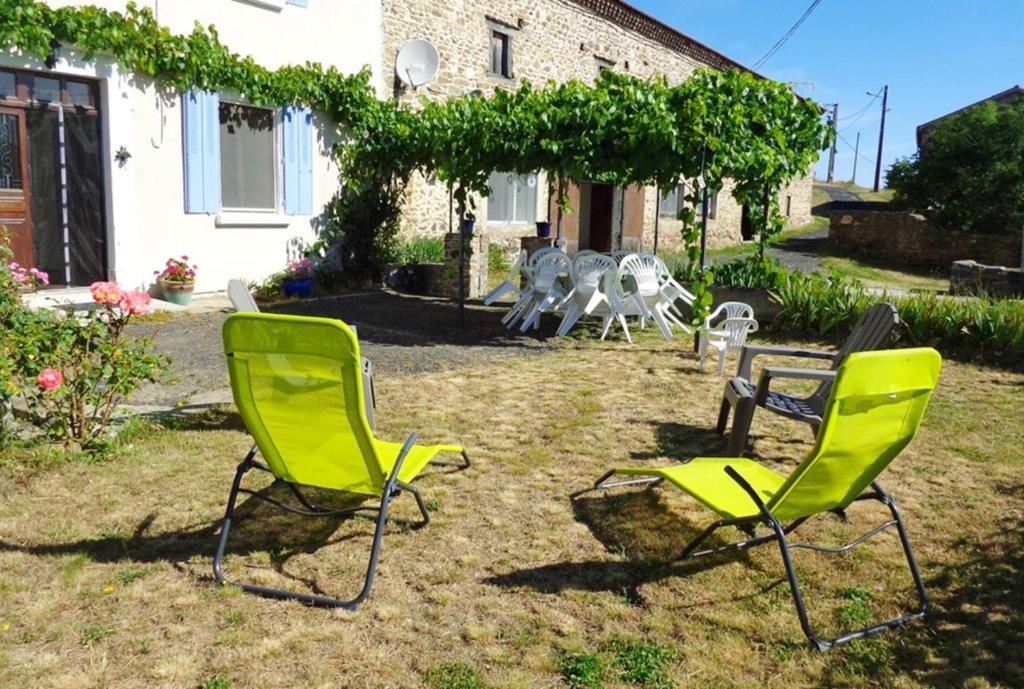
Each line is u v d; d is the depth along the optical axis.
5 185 7.86
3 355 3.95
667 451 4.55
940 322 7.66
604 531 3.48
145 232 9.00
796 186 25.38
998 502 3.87
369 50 11.84
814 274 9.02
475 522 3.53
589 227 17.80
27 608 2.70
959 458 4.53
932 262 18.41
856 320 8.15
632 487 4.00
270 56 10.29
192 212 9.45
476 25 13.87
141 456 4.18
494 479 4.05
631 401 5.62
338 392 2.81
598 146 7.89
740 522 2.90
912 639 2.69
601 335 8.41
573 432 4.86
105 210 8.66
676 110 7.63
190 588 2.89
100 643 2.52
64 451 4.07
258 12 10.05
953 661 2.56
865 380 2.68
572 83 8.62
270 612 2.75
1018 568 3.17
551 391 5.86
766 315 8.79
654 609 2.84
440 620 2.73
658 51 18.89
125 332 7.34
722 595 2.96
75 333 4.18
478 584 2.98
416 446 3.56
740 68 22.09
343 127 11.46
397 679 2.39
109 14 8.23
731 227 21.78
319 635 2.61
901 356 2.72
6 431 4.04
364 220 11.61
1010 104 20.22
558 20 15.72
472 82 13.91
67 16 7.80
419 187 13.12
